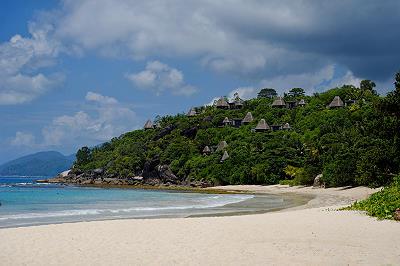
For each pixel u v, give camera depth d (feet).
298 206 123.54
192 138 422.00
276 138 331.36
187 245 50.98
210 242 52.65
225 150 344.69
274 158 285.64
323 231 59.67
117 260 43.83
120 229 63.72
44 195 198.90
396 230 59.98
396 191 85.92
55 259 44.47
